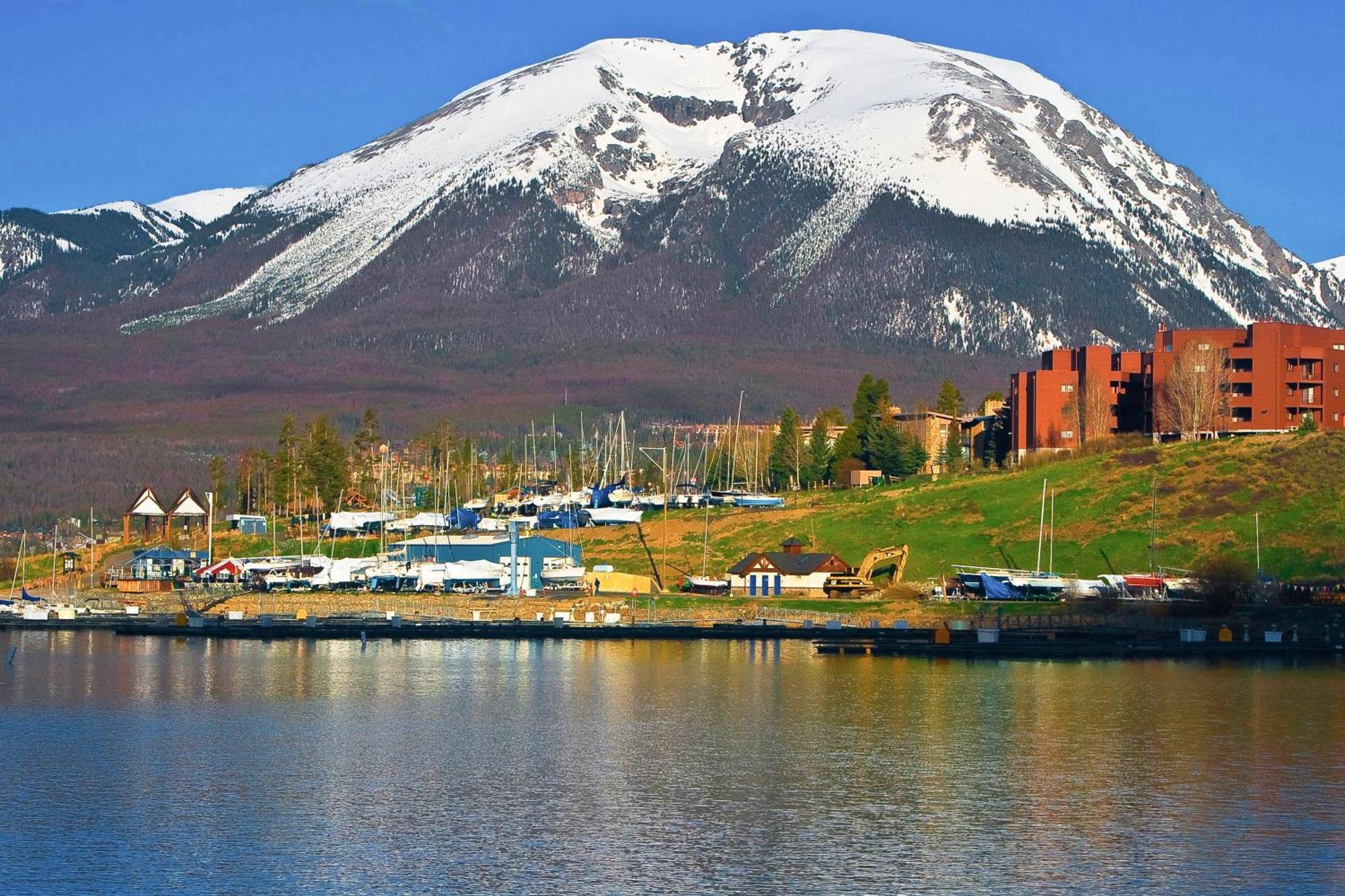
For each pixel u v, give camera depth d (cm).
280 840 13938
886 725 18775
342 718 19400
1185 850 13562
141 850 13662
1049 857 13375
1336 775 16125
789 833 14088
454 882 12812
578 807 15012
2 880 12875
